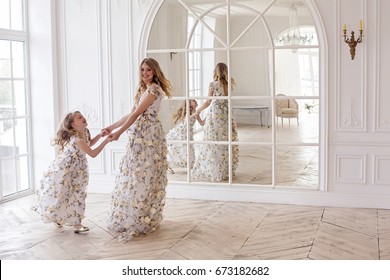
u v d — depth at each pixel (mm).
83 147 4906
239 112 6141
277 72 5941
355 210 5672
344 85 5711
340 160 5805
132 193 4812
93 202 6207
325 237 4727
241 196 6164
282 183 6102
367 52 5609
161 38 6328
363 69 5633
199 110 6297
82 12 6598
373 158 5691
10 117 6465
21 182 6668
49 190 4941
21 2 6641
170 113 6383
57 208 4906
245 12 5988
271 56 5949
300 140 5945
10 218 5547
